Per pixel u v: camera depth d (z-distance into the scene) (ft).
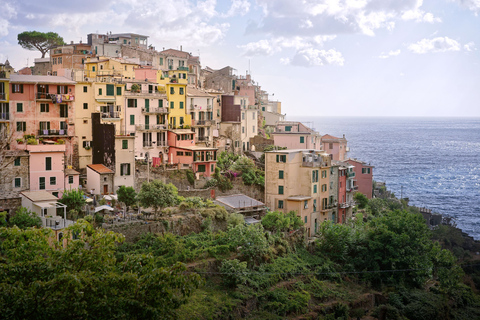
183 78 398.01
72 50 443.32
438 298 267.39
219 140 406.41
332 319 240.32
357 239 296.92
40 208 231.30
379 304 267.18
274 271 253.65
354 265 288.51
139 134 341.82
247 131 437.17
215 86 500.74
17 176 256.11
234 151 415.03
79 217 243.60
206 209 276.21
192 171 334.65
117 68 403.13
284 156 321.93
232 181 341.41
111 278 122.72
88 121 315.99
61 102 302.25
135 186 303.07
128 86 344.08
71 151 310.04
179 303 130.62
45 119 300.40
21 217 217.56
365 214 383.86
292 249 284.00
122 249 229.66
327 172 337.31
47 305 111.75
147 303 123.85
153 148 349.20
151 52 479.41
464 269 327.67
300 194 327.67
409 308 257.75
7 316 106.93
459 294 280.31
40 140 285.84
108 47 485.15
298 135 448.65
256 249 253.24
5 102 282.97
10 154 254.47
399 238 281.74
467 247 381.19
